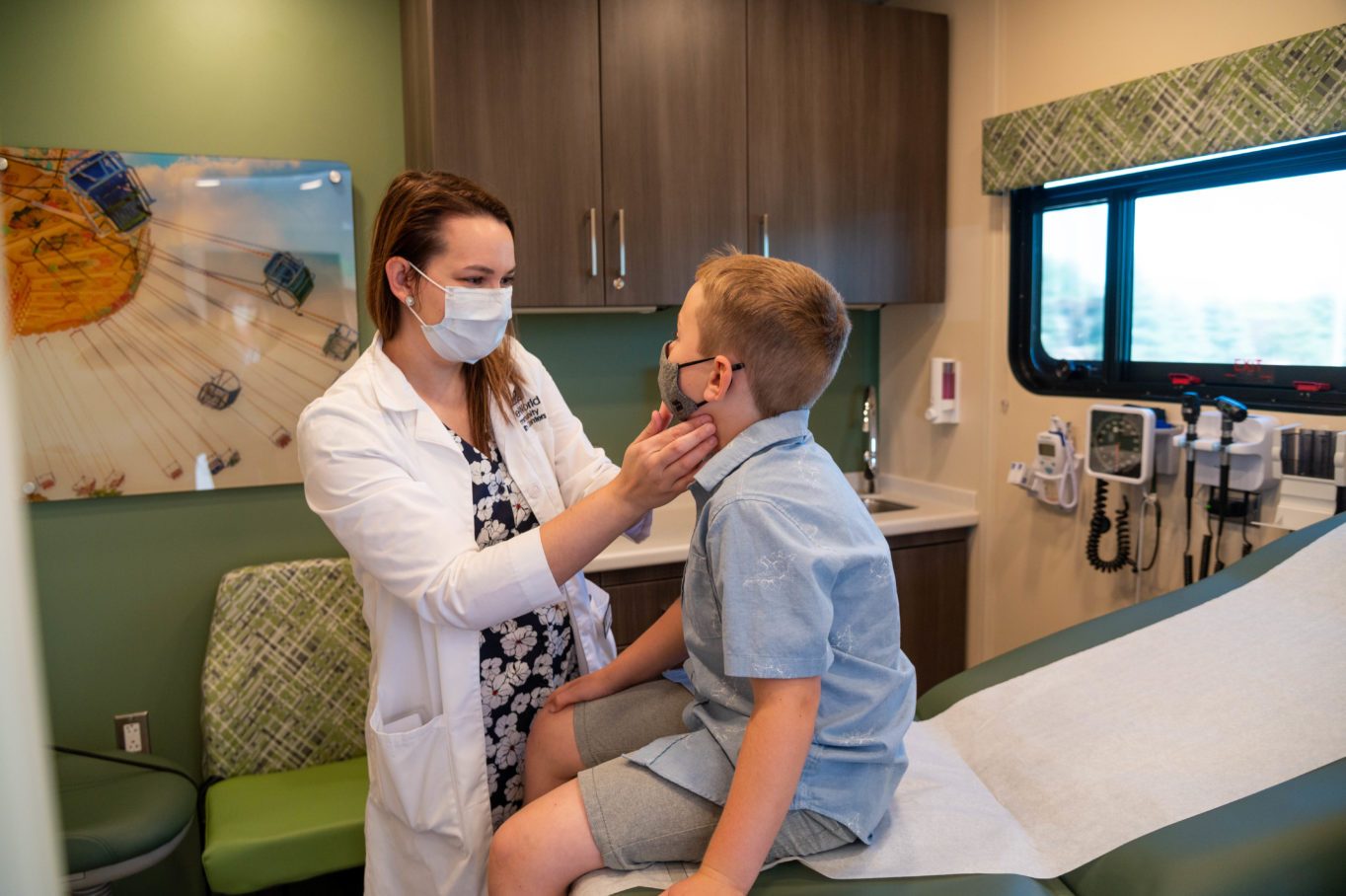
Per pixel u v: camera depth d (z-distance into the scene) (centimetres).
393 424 139
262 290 249
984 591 301
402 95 264
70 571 240
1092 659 166
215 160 241
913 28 292
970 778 141
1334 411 209
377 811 148
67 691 241
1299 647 157
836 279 288
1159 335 254
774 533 102
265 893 245
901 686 117
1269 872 112
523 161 241
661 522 291
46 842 32
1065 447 262
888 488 339
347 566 251
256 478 254
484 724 142
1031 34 271
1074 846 123
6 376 29
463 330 138
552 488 155
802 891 109
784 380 113
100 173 231
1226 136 218
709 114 263
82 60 231
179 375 244
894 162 293
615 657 164
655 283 261
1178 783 131
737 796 98
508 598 123
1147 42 240
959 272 302
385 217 142
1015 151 271
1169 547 244
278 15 249
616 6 249
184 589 250
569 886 113
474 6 232
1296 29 208
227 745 235
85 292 233
